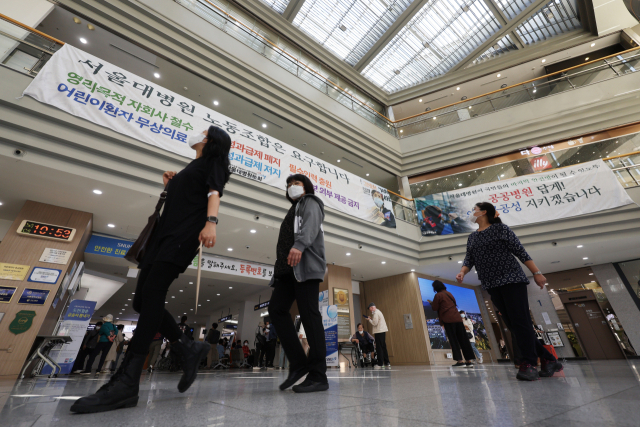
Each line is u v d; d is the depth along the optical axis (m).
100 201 5.32
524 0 10.46
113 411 1.00
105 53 6.93
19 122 4.15
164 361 8.92
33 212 5.15
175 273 1.28
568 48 11.44
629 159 7.87
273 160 6.71
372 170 11.09
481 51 12.07
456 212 9.12
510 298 1.97
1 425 0.79
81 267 5.99
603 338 9.05
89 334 6.37
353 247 7.74
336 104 10.25
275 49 9.49
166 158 5.30
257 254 7.98
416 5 10.37
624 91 9.01
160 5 7.04
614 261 9.23
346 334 8.54
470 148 10.45
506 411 0.90
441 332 9.94
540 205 8.16
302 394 1.43
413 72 13.20
